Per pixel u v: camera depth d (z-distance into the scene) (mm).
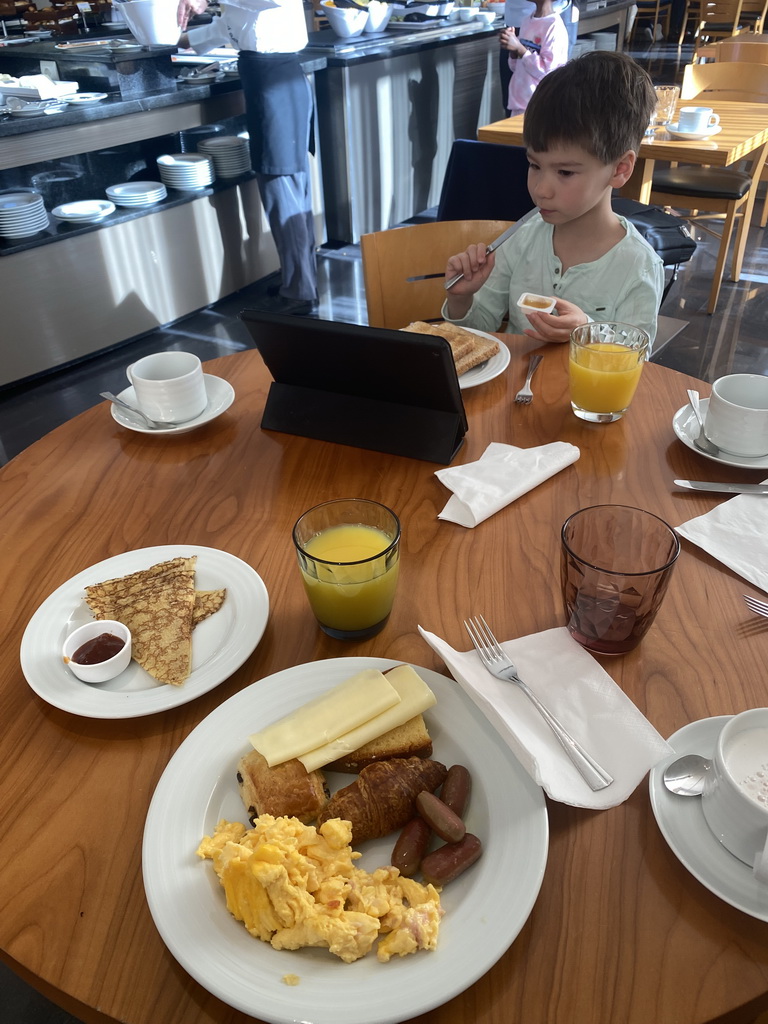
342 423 1123
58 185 3246
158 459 1123
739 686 713
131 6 2945
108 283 3184
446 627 796
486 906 523
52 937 540
